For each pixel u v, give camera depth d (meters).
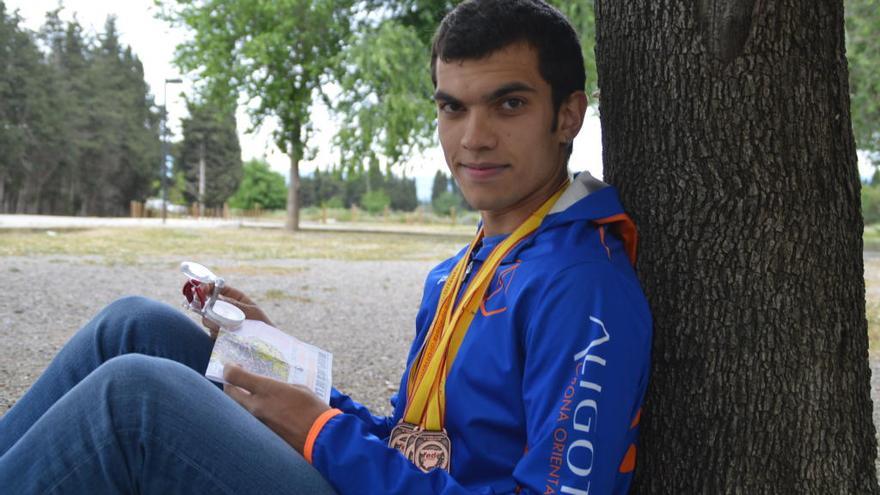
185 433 1.38
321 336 6.52
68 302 7.76
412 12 22.91
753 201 1.85
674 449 1.94
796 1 1.81
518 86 1.65
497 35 1.63
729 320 1.87
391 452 1.49
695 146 1.90
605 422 1.45
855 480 1.92
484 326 1.63
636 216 2.01
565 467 1.42
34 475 1.37
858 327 1.94
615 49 2.05
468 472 1.60
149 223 32.12
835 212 1.88
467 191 1.74
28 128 58.09
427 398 1.67
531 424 1.50
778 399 1.85
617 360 1.48
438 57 1.72
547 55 1.67
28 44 58.50
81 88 67.38
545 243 1.65
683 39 1.90
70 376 1.93
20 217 32.47
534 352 1.52
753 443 1.86
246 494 1.40
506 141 1.67
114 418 1.36
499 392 1.58
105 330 1.95
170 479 1.37
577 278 1.53
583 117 1.79
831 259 1.87
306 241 21.62
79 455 1.36
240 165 81.44
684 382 1.92
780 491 1.86
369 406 4.37
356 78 22.31
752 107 1.84
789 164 1.84
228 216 54.88
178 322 2.02
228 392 1.59
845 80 1.92
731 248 1.87
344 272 12.45
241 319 1.91
